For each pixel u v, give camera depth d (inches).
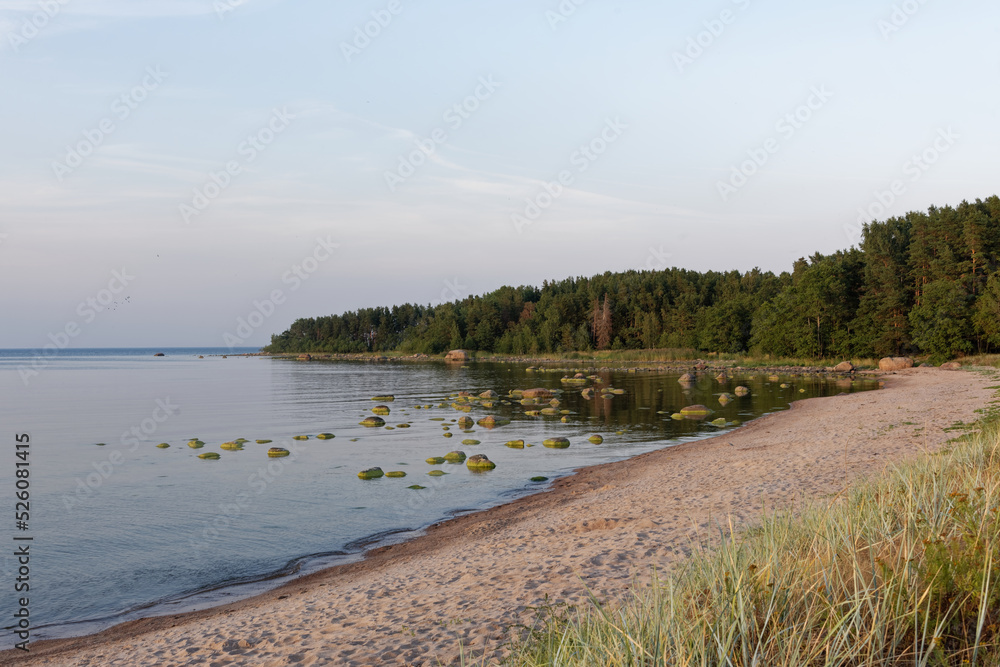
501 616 310.8
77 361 7317.9
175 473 895.7
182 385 2891.2
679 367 3501.5
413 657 270.4
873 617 170.4
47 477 880.3
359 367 4650.6
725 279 4660.4
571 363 4288.9
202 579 503.5
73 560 548.7
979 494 255.8
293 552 566.3
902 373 2356.1
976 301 2417.6
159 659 324.2
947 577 183.0
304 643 314.2
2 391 2573.8
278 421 1502.2
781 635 177.5
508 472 879.7
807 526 279.9
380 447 1101.1
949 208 2743.6
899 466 435.2
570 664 185.2
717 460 829.2
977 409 1013.8
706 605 199.2
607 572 370.3
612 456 983.0
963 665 154.7
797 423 1155.9
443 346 5866.1
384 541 591.8
